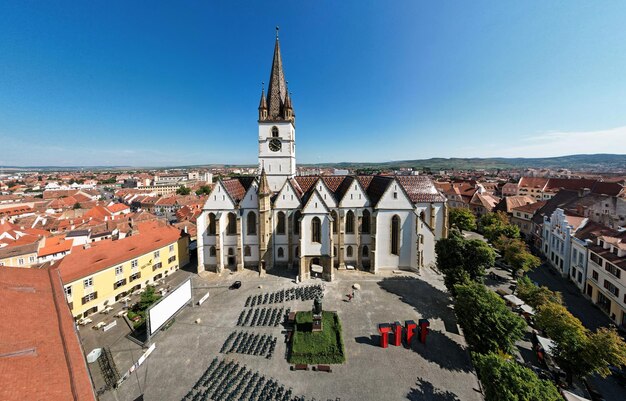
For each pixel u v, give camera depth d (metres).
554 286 54.84
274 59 65.00
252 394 29.45
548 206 79.94
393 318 42.78
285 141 65.00
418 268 58.03
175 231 65.69
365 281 54.88
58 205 143.50
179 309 42.84
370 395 29.41
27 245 69.44
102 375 32.59
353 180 58.53
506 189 152.75
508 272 61.06
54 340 21.28
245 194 59.66
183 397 29.22
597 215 64.50
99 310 46.78
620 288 41.50
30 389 15.89
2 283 26.39
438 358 34.72
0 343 18.50
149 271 55.53
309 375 32.00
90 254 47.81
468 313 34.44
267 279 56.12
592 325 42.34
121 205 137.75
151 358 34.88
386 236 58.94
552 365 33.44
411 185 65.44
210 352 35.88
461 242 48.06
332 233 55.41
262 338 38.38
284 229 60.81
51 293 28.06
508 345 32.09
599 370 28.62
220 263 59.53
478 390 30.16
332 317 42.47
